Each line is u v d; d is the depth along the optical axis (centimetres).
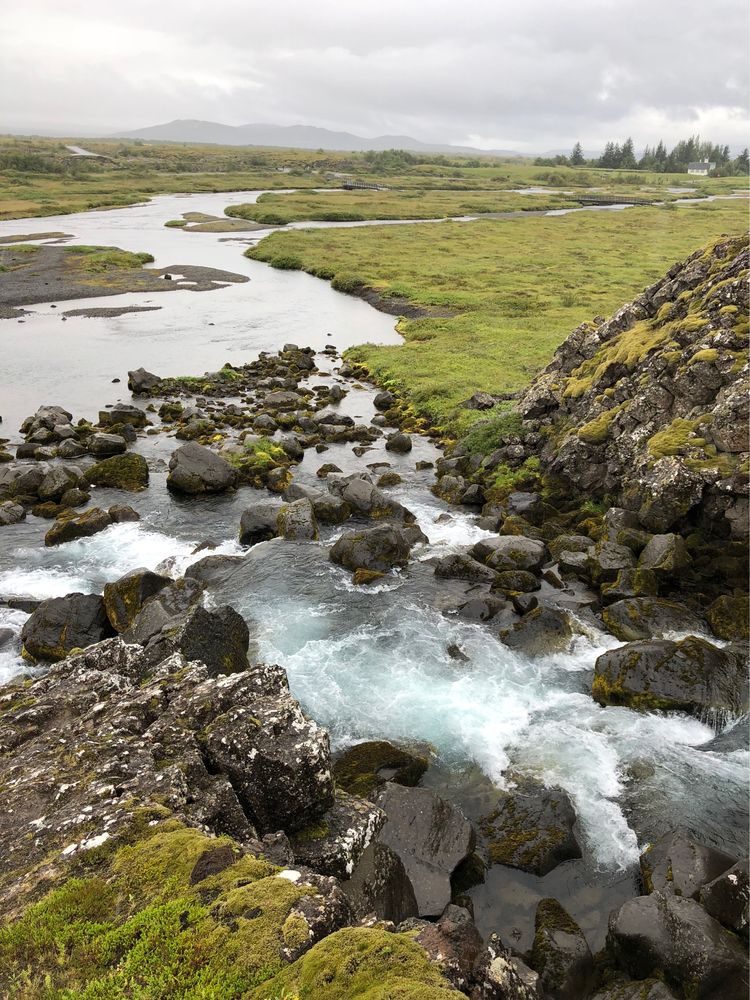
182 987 684
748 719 1582
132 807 920
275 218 12650
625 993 973
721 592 2058
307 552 2448
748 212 14062
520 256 9419
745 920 1016
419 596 2175
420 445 3747
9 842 891
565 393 3188
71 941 739
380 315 6950
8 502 2861
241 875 817
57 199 14650
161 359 5362
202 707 1156
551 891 1185
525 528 2553
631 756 1491
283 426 3969
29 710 1191
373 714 1628
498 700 1686
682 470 2203
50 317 6488
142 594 2072
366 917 851
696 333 2614
